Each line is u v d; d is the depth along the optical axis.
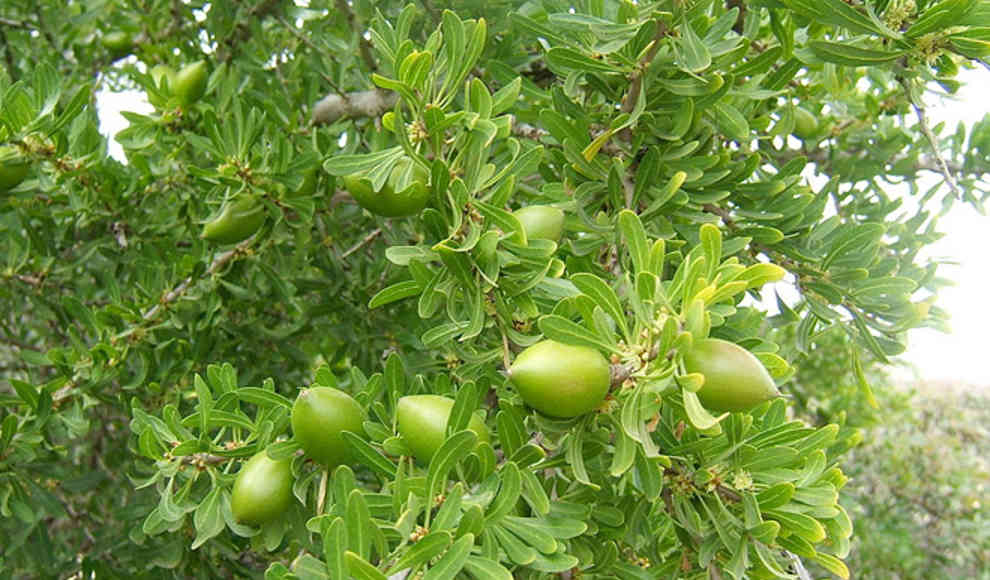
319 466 0.48
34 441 0.64
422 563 0.39
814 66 0.69
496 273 0.47
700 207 0.56
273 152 0.65
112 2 0.94
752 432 0.51
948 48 0.48
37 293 0.78
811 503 0.47
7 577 0.75
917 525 1.53
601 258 0.58
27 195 0.65
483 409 0.49
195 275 0.72
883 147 0.74
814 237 0.59
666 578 0.50
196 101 0.73
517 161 0.51
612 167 0.53
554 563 0.43
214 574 0.75
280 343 0.82
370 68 0.73
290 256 0.77
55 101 0.59
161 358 0.73
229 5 0.78
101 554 0.77
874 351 0.57
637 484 0.48
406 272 0.76
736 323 0.62
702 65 0.48
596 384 0.42
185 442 0.49
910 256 0.62
